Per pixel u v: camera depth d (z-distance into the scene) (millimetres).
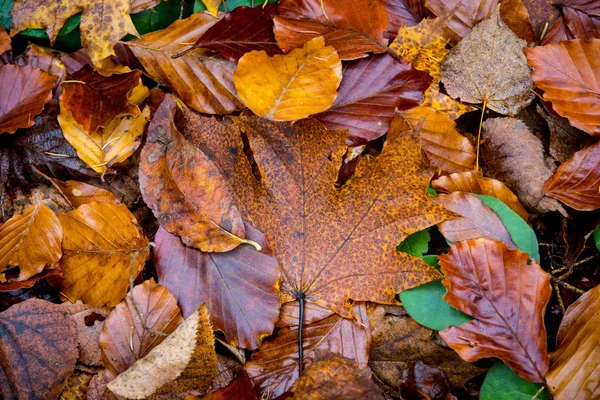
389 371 573
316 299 568
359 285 564
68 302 569
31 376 559
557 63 593
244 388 556
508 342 548
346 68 594
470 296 552
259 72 577
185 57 595
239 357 569
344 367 539
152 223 600
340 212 568
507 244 570
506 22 609
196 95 599
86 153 588
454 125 596
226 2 606
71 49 614
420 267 558
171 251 567
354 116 592
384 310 574
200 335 546
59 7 595
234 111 601
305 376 539
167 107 565
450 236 571
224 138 572
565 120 602
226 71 594
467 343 547
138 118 594
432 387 565
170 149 564
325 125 593
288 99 579
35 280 564
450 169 599
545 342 547
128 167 600
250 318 562
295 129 570
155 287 561
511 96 603
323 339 567
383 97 593
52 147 597
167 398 554
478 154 605
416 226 560
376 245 564
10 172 596
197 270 566
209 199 562
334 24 592
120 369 555
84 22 593
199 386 560
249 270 564
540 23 615
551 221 605
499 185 584
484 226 571
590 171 581
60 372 561
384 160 563
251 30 590
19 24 596
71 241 569
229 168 572
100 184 600
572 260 583
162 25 614
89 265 571
